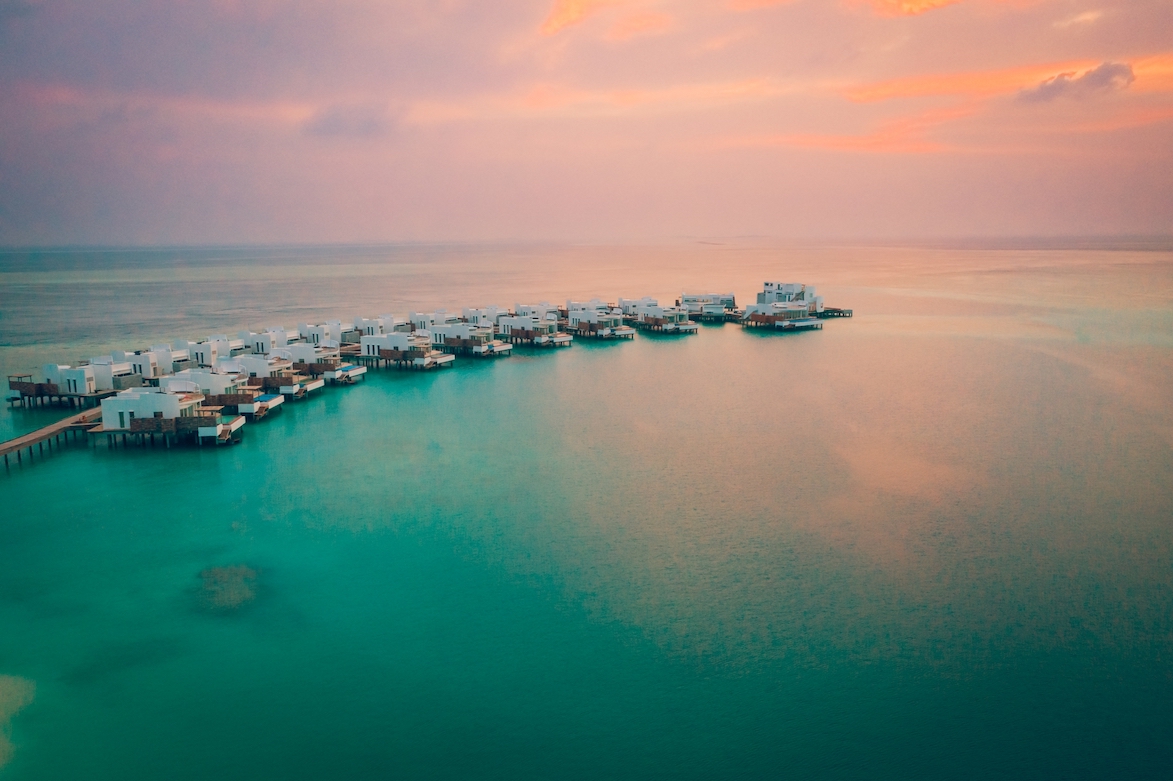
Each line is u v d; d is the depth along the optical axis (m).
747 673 44.28
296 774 36.59
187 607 51.16
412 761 37.56
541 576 55.47
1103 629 48.38
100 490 72.12
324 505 68.44
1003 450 83.88
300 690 42.78
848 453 83.44
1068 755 38.00
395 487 73.06
